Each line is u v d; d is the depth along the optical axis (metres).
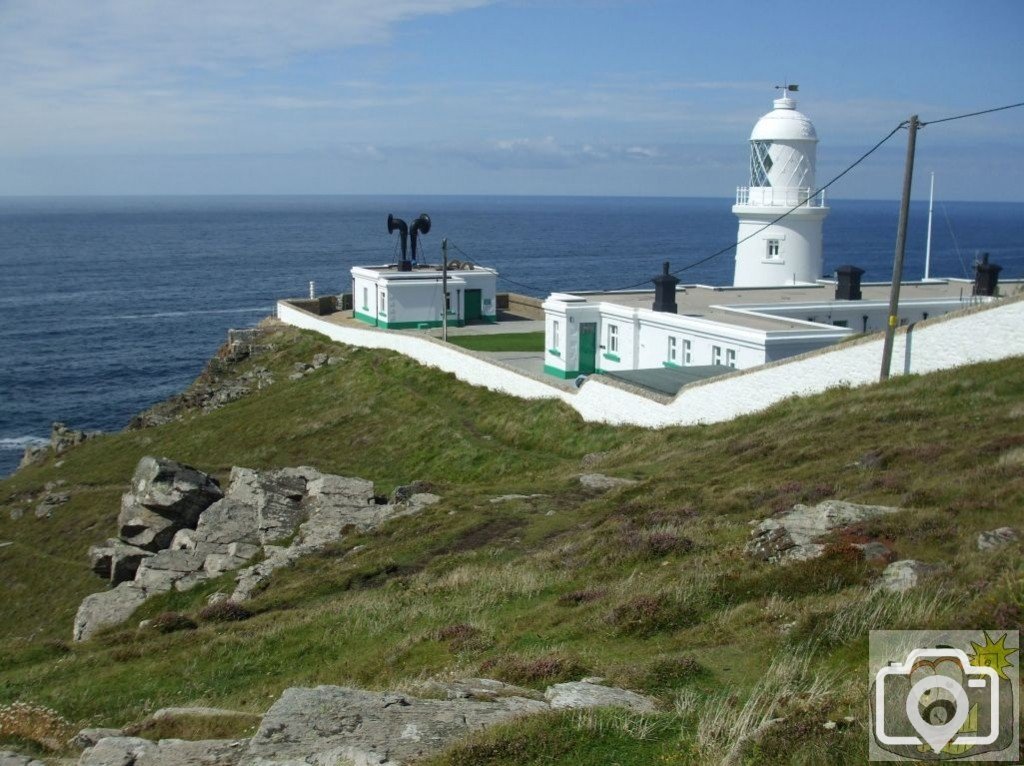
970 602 13.15
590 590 18.67
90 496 50.16
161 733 14.70
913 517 17.83
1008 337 31.48
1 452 73.19
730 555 18.59
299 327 77.88
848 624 13.56
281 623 22.36
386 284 69.81
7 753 13.95
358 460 48.19
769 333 41.03
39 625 36.94
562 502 29.45
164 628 24.30
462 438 46.41
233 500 35.53
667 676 13.06
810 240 66.94
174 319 130.38
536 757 10.19
